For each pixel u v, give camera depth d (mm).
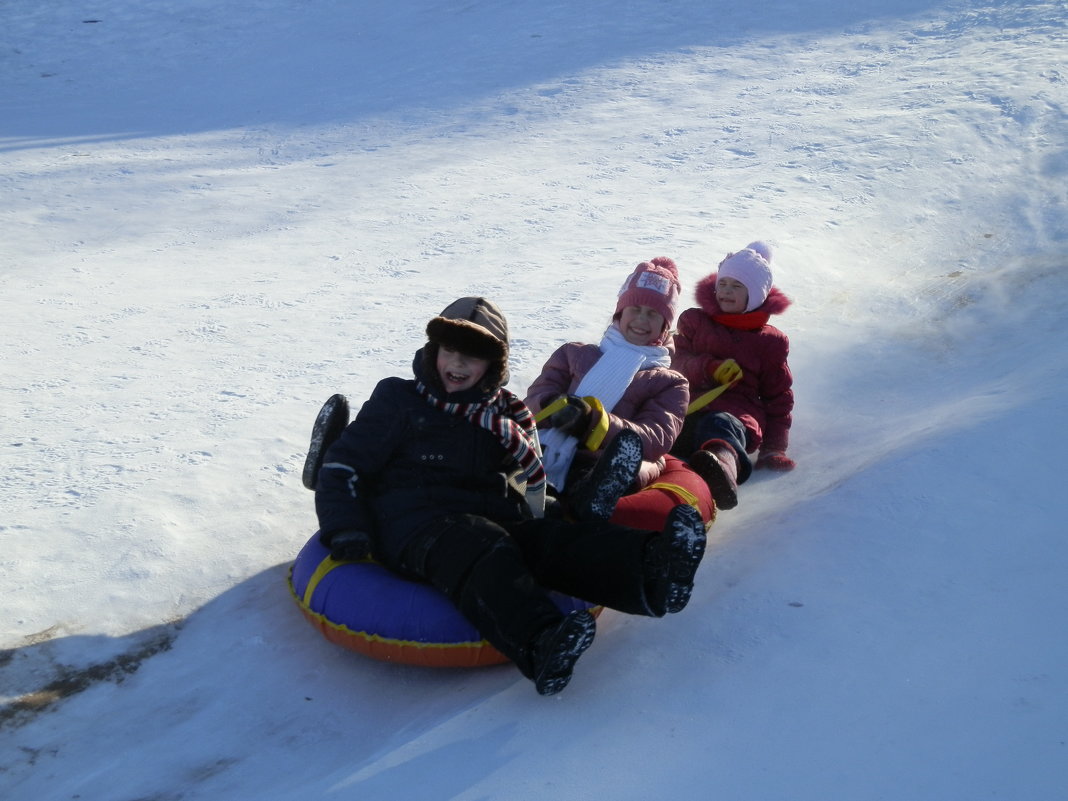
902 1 14523
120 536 3654
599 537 3035
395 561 3174
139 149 11406
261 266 7180
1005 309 5855
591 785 2406
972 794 2225
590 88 12281
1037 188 7953
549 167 9477
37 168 10508
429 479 3256
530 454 3293
